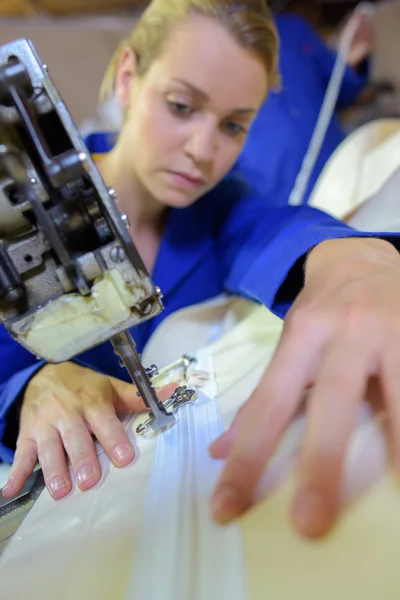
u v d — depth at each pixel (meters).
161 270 0.74
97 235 0.30
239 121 0.66
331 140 1.42
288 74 1.45
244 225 0.76
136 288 0.30
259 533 0.23
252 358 0.49
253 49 0.63
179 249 0.76
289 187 1.27
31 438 0.45
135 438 0.41
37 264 0.30
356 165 0.99
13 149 0.27
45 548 0.30
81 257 0.29
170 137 0.64
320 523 0.22
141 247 0.77
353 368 0.26
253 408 0.28
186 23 0.62
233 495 0.25
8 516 0.37
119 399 0.49
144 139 0.66
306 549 0.22
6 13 1.58
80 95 1.51
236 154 0.69
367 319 0.29
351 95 1.62
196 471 0.31
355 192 0.93
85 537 0.29
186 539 0.25
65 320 0.30
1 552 0.32
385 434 0.26
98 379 0.50
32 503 0.38
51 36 1.50
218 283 0.79
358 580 0.20
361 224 0.62
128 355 0.36
